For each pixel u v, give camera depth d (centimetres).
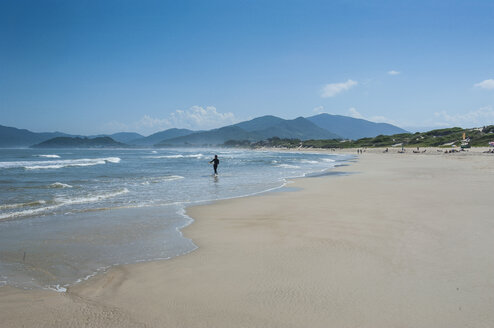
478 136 10931
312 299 466
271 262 627
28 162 4550
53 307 452
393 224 902
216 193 1641
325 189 1723
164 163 4600
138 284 532
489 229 828
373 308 436
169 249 728
